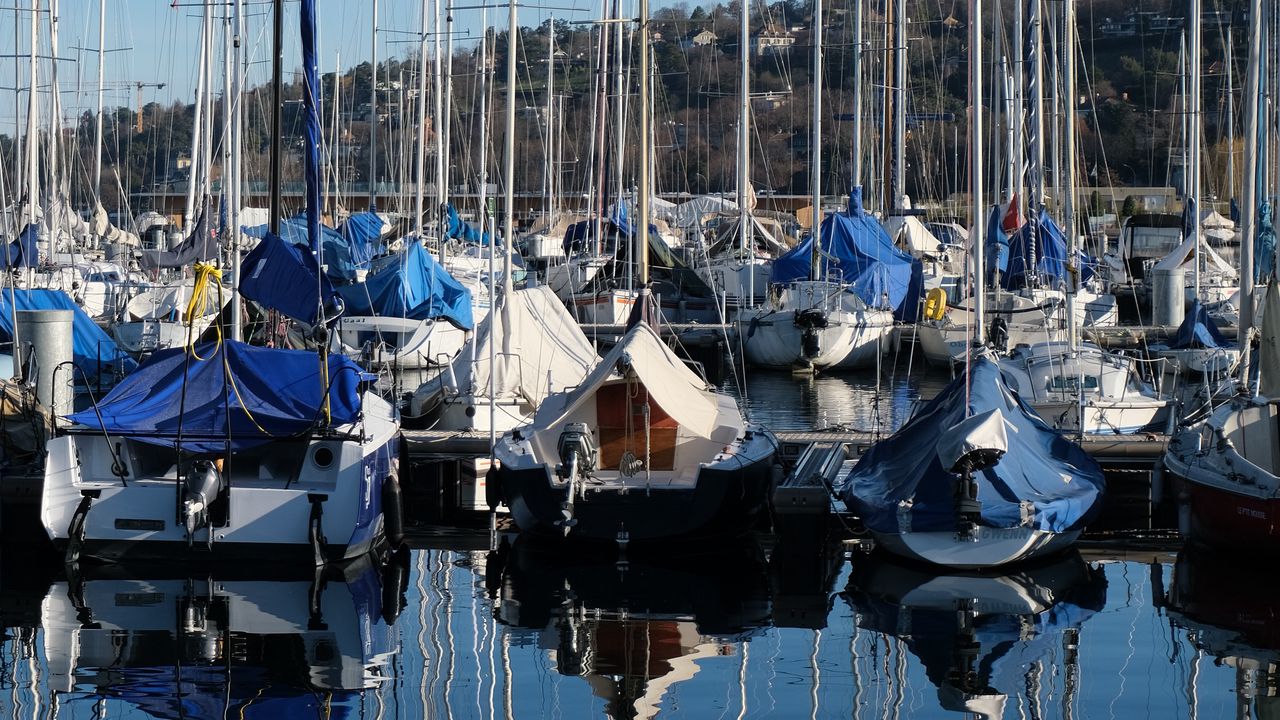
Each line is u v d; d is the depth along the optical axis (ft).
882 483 49.03
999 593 43.78
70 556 45.24
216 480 45.27
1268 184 68.80
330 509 45.47
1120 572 46.57
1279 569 46.98
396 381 77.25
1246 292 56.90
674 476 52.06
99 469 47.06
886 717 32.48
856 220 114.73
